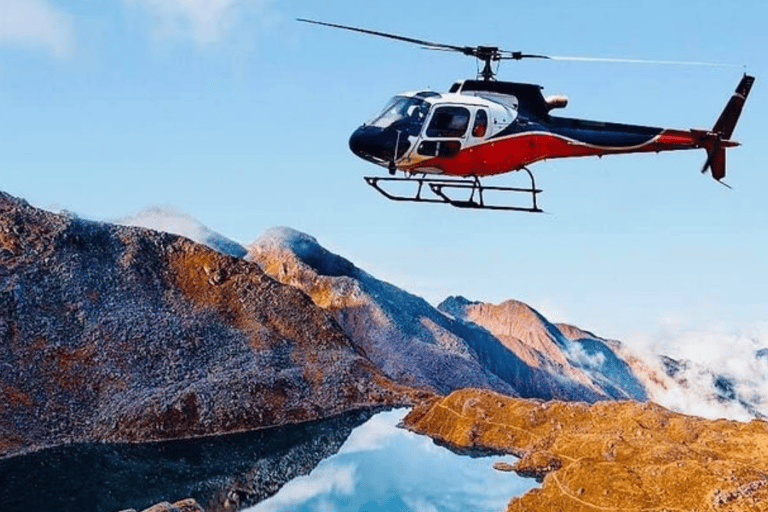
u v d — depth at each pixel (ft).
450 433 426.92
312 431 446.19
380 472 362.33
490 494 320.91
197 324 521.65
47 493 324.60
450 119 106.63
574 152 119.44
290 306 573.74
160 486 344.90
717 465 254.68
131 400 436.35
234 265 586.45
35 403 415.44
